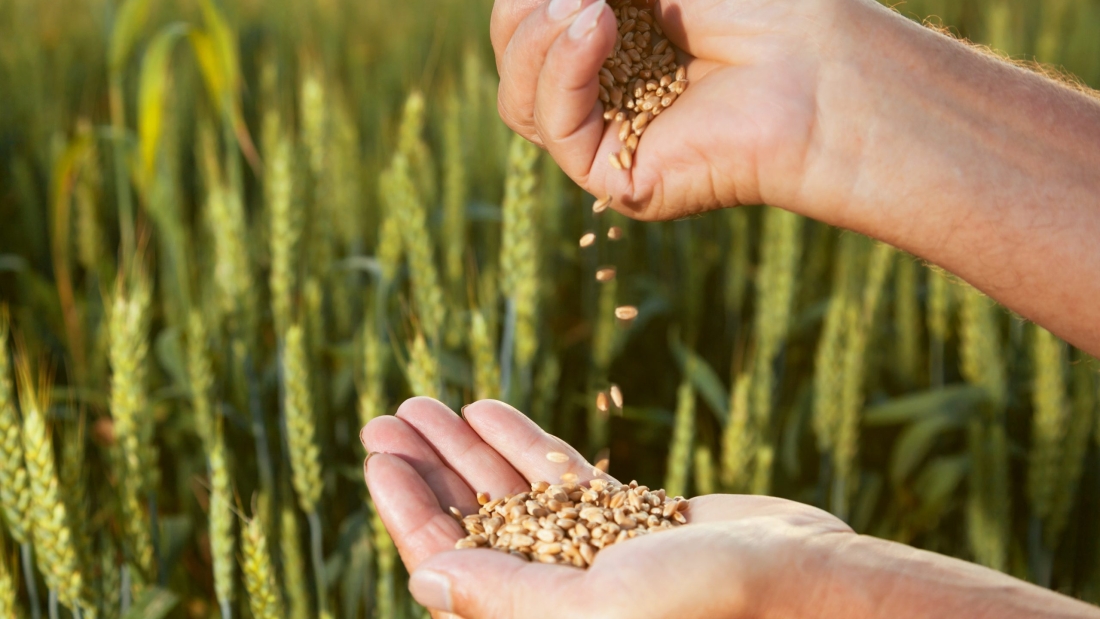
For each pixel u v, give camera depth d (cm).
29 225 107
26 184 108
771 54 67
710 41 69
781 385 95
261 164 100
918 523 87
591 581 62
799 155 67
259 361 85
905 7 224
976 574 62
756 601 62
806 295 104
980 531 82
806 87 67
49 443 69
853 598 62
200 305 92
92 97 154
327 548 82
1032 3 225
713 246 115
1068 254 66
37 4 213
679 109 69
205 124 117
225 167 120
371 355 78
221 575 71
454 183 96
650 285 107
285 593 77
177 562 79
